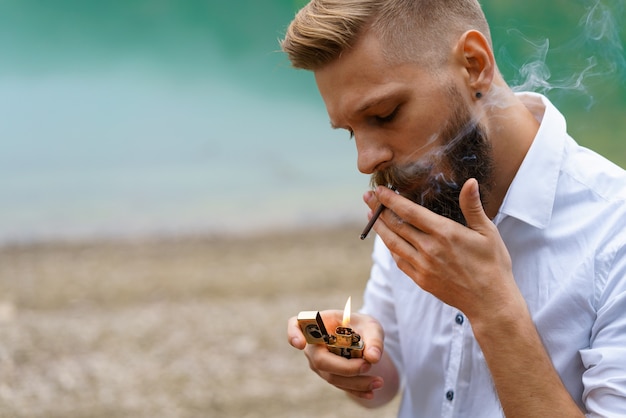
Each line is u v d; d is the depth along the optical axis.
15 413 4.88
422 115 1.87
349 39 1.85
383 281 2.37
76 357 5.97
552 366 1.86
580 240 1.94
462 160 1.92
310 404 5.06
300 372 5.66
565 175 2.00
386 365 2.37
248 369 5.70
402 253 1.94
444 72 1.89
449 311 2.11
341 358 2.11
